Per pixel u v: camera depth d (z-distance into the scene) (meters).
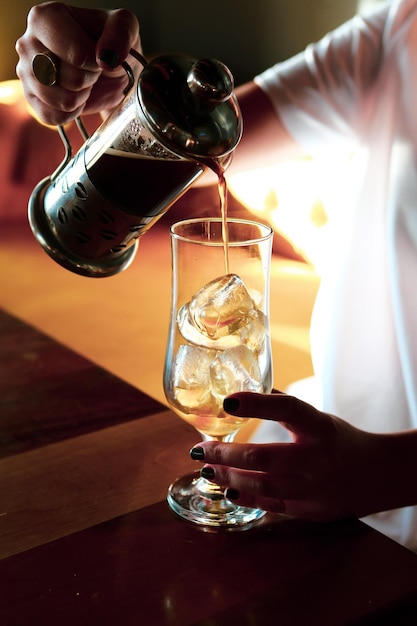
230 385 0.58
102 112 0.83
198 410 0.60
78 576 0.54
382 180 0.94
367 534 0.59
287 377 1.58
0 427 0.71
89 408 0.75
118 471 0.66
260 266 0.61
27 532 0.58
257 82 1.06
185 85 0.56
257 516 0.61
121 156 0.60
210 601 0.52
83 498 0.62
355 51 1.00
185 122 0.56
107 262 0.69
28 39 0.67
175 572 0.54
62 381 0.80
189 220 0.62
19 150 2.38
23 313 1.87
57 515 0.60
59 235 0.67
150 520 0.60
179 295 0.61
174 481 0.64
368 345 0.91
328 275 0.99
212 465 0.61
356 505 0.60
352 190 0.98
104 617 0.51
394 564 0.56
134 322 1.85
